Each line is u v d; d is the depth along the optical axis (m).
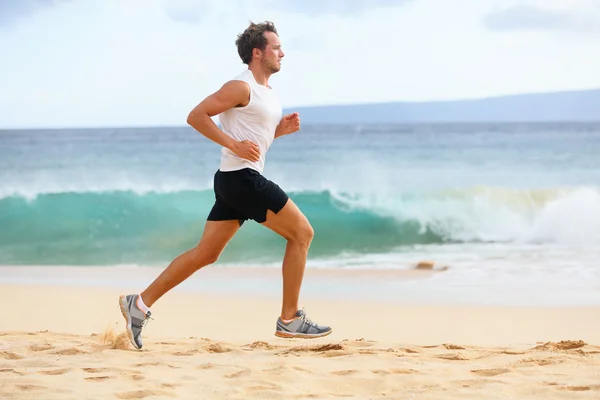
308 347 6.23
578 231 16.03
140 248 16.41
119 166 26.72
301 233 5.74
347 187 22.22
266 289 10.75
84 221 18.45
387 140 33.72
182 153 28.91
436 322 8.46
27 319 8.64
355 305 9.52
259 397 4.56
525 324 8.29
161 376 5.11
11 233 17.88
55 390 4.61
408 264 13.11
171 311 9.10
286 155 28.30
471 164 24.75
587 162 25.23
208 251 5.86
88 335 7.05
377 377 5.02
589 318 8.55
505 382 4.70
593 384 4.57
